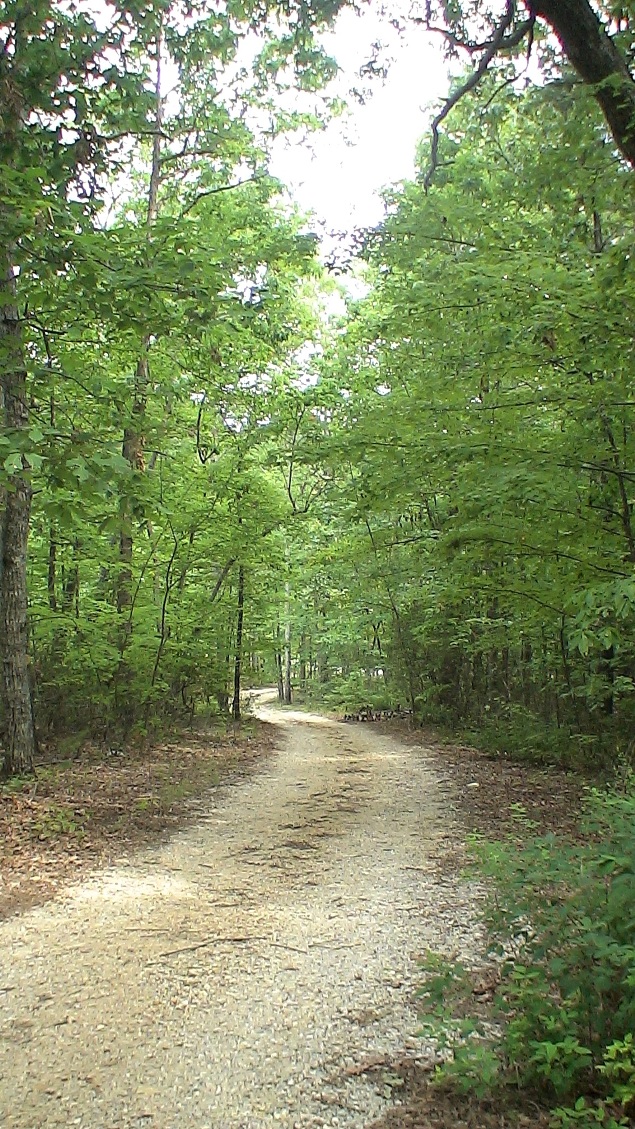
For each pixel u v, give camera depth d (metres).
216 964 4.98
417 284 8.55
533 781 11.07
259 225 15.41
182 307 7.57
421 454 8.59
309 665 43.75
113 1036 4.07
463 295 7.63
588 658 11.25
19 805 8.95
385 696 25.83
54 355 8.88
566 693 11.77
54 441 5.95
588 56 6.60
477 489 7.78
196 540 16.45
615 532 7.99
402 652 20.61
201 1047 3.95
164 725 16.41
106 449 5.96
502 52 9.10
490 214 9.38
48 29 7.90
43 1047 3.96
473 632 16.11
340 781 12.19
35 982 4.73
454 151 11.71
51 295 6.80
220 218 14.61
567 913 3.62
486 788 10.87
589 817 4.79
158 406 16.00
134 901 6.26
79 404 10.94
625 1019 3.30
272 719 26.52
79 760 12.52
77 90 7.96
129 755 13.33
